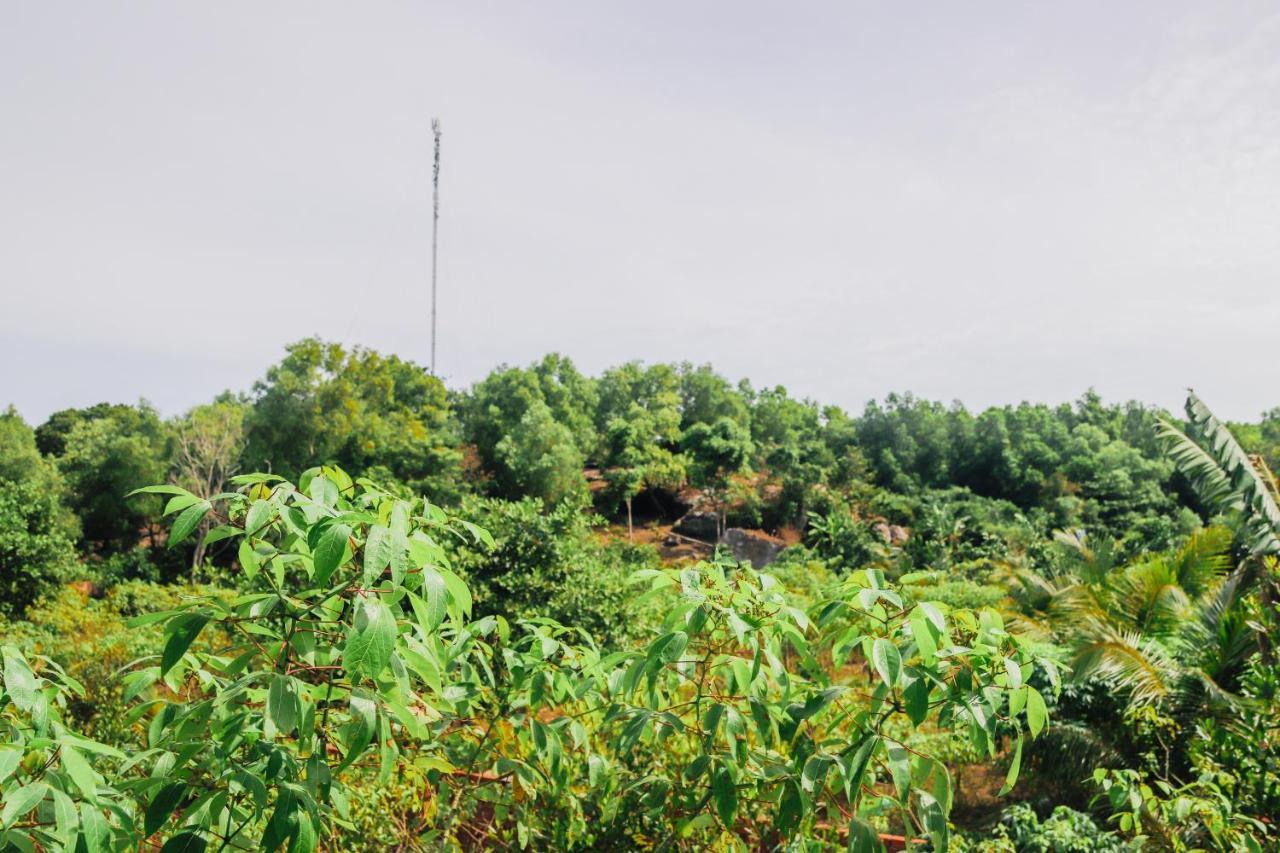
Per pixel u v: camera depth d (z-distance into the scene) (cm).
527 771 266
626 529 4609
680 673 256
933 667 207
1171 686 659
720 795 218
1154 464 5350
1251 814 423
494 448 4903
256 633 198
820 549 3797
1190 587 978
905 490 5450
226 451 3684
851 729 242
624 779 331
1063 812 531
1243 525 830
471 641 257
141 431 3822
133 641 681
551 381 6147
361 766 284
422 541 179
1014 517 4797
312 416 3797
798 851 246
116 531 3734
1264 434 5716
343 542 160
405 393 5147
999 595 1571
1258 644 702
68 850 134
